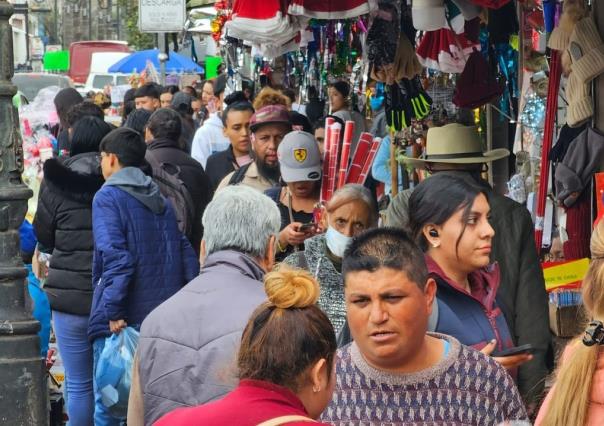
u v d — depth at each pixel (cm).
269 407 660
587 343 691
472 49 1734
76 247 1564
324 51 2452
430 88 2022
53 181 1563
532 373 1058
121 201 1450
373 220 1105
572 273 1297
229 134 2006
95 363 1454
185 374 930
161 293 1459
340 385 804
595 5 1389
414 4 1538
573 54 1370
